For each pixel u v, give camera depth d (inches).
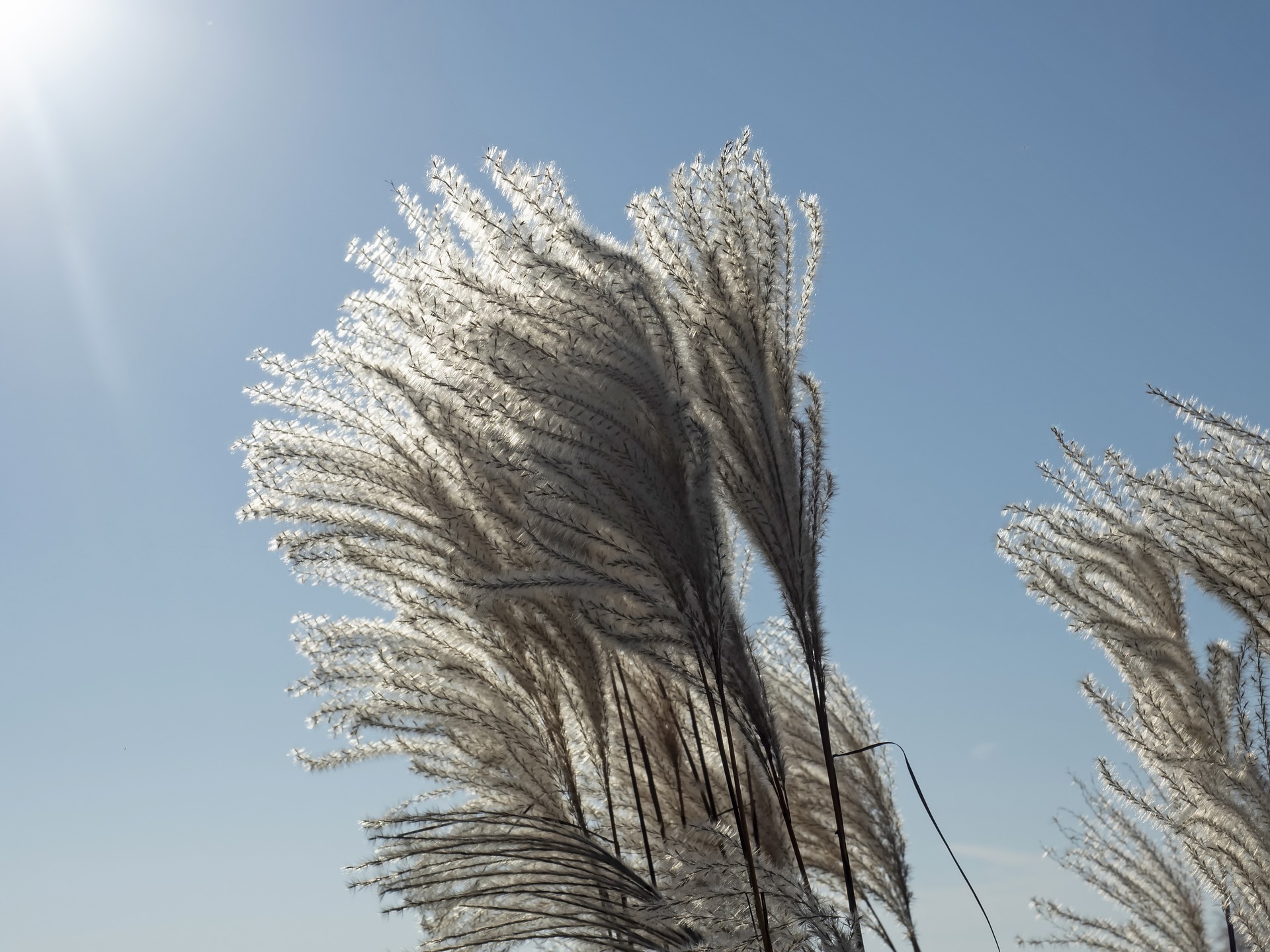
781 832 146.4
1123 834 183.0
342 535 138.1
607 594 117.9
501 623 145.6
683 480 112.6
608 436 111.1
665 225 124.6
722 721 162.4
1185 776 137.3
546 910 147.0
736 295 121.8
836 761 169.2
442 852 141.2
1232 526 129.3
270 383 140.7
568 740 160.9
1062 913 183.8
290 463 136.8
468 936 146.3
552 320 114.1
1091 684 146.8
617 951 136.2
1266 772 132.6
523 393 111.0
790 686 178.4
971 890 121.1
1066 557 145.6
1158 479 135.0
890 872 161.5
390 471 134.4
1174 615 142.5
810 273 127.0
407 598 151.6
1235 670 136.8
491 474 125.6
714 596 114.5
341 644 153.5
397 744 157.8
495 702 153.0
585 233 115.6
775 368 122.7
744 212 123.3
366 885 143.4
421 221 120.5
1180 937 175.2
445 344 114.9
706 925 113.3
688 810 161.6
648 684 166.2
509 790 152.9
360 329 132.8
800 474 121.6
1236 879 137.6
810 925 108.7
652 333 116.4
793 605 121.0
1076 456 145.8
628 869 137.3
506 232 114.9
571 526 114.7
